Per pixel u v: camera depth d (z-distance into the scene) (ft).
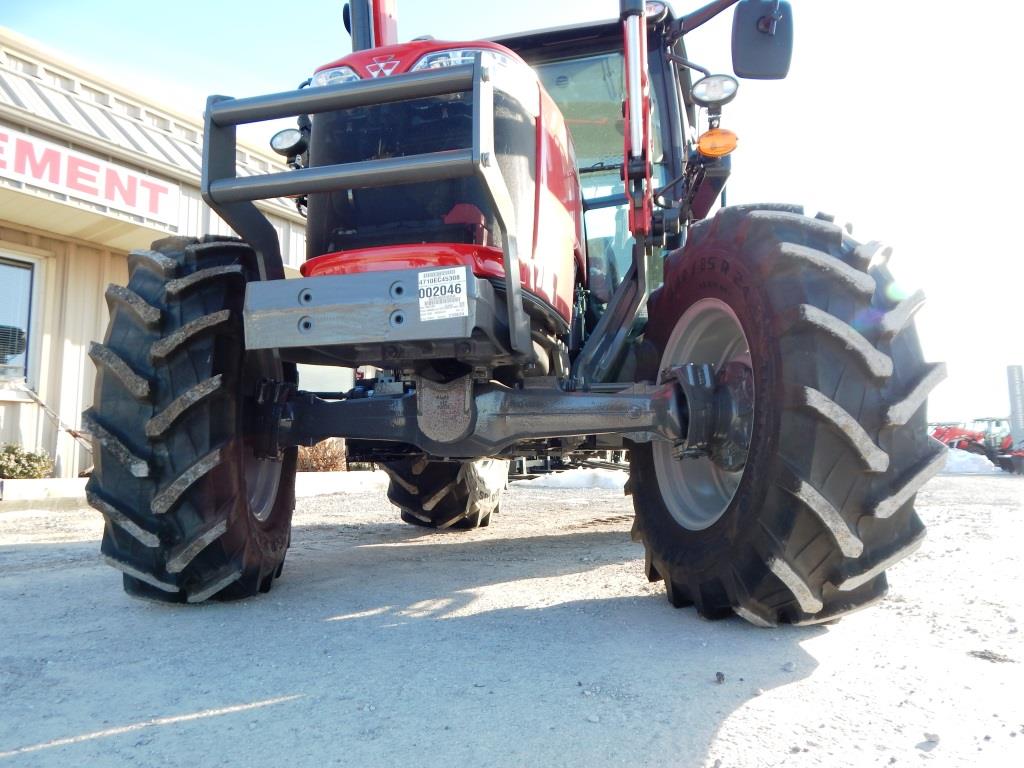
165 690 5.20
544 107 7.98
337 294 6.41
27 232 27.66
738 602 6.57
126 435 7.15
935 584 8.70
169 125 31.24
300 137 8.43
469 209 7.09
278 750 4.23
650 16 10.93
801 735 4.40
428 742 4.31
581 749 4.21
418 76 6.13
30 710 4.85
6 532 15.23
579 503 22.35
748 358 7.67
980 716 4.69
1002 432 66.18
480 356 7.03
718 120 8.13
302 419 8.04
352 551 11.78
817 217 7.14
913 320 6.51
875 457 5.86
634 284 9.06
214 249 7.73
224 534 7.32
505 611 7.46
